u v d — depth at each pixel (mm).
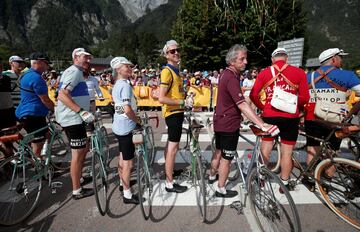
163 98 3115
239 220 2893
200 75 12227
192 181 3594
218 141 3523
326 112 3277
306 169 3316
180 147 5469
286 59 3174
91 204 3256
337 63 3303
